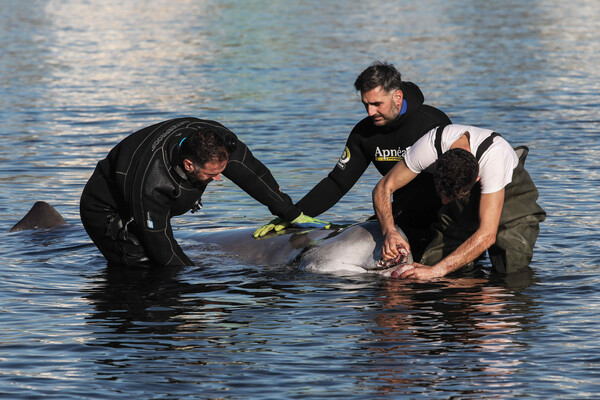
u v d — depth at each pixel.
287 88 54.78
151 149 21.97
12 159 37.12
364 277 21.89
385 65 22.20
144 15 102.44
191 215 28.45
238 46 74.88
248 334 17.78
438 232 22.33
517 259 22.12
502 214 21.98
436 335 17.55
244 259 23.61
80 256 24.34
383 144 23.33
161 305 19.84
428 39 77.50
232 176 22.75
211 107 48.81
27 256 24.27
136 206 22.05
